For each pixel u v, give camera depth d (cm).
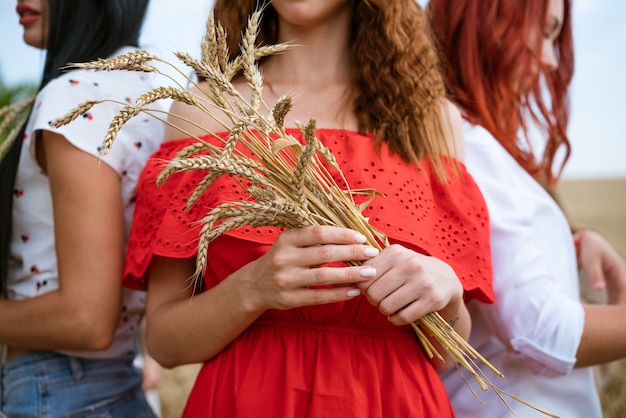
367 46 181
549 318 187
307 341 159
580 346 188
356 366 157
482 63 225
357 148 168
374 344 161
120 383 206
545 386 197
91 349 186
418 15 192
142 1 209
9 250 200
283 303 146
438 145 182
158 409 274
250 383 156
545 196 212
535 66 230
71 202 185
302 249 142
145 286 180
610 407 432
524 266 191
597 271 230
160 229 167
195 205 166
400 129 173
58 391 194
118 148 192
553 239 206
